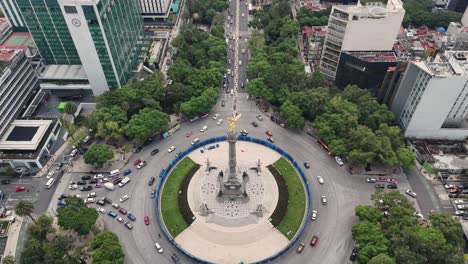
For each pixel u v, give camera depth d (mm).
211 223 192875
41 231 174875
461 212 195375
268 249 181500
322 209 199250
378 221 185000
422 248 163500
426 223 190500
